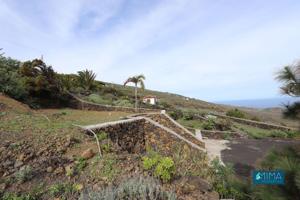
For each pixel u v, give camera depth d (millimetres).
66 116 9297
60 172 4203
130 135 8922
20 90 10172
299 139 2072
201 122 15266
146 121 10234
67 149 5148
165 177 4523
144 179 4117
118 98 19547
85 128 6570
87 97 16141
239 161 7996
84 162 4648
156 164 4922
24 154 4445
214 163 6258
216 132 13094
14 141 4871
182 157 7750
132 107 15859
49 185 3842
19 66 13148
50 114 9086
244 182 2486
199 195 4285
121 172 4531
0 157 4195
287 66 1935
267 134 14234
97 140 5973
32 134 5441
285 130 14711
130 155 5418
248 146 10719
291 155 1999
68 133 5957
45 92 12117
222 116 19219
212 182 5000
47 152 4773
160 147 9258
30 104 10406
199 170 6031
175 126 11328
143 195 3602
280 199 1793
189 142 9641
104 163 4730
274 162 2027
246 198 2367
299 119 1899
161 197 3760
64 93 13492
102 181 4156
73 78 19859
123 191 3695
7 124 5797
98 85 21469
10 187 3607
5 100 8031
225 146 10742
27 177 3855
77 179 4129
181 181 4770
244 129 15688
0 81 9477
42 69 12586
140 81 16531
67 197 3646
